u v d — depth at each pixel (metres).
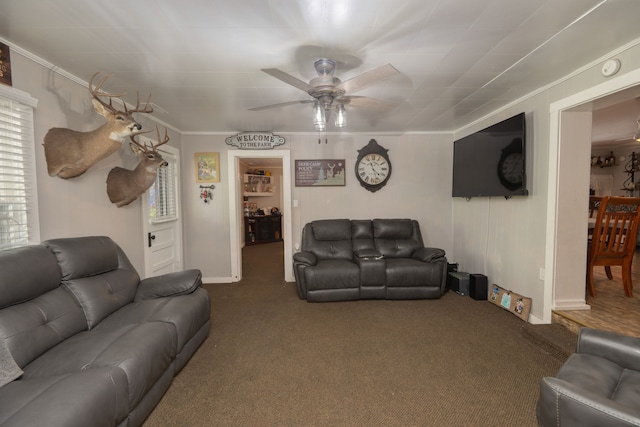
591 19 1.63
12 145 1.78
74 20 1.59
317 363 2.16
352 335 2.60
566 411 1.08
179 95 2.74
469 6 1.51
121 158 2.77
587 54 2.05
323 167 4.33
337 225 4.07
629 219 2.82
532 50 1.98
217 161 4.22
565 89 2.41
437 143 4.38
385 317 2.97
